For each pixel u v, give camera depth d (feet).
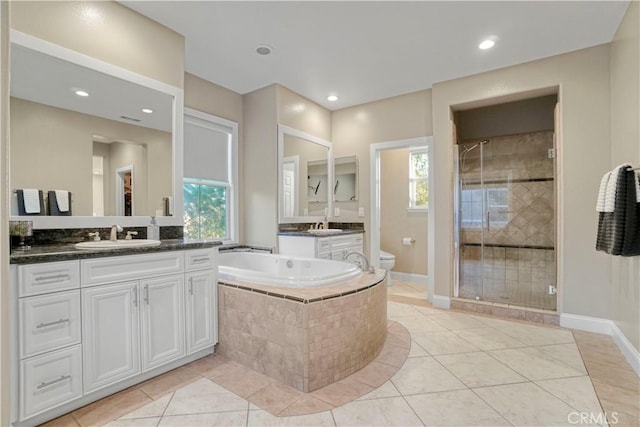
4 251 1.40
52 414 5.39
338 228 15.25
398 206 16.84
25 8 6.27
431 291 12.43
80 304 5.61
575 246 9.62
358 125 14.64
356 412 5.61
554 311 10.16
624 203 6.86
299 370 6.36
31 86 6.40
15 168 6.23
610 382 6.55
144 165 8.11
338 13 7.93
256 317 7.13
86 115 7.15
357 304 7.14
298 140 13.38
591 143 9.37
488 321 10.31
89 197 7.20
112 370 6.04
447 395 6.12
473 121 13.70
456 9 7.77
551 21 8.20
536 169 11.75
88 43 7.09
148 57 8.14
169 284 6.98
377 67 10.84
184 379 6.75
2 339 1.38
